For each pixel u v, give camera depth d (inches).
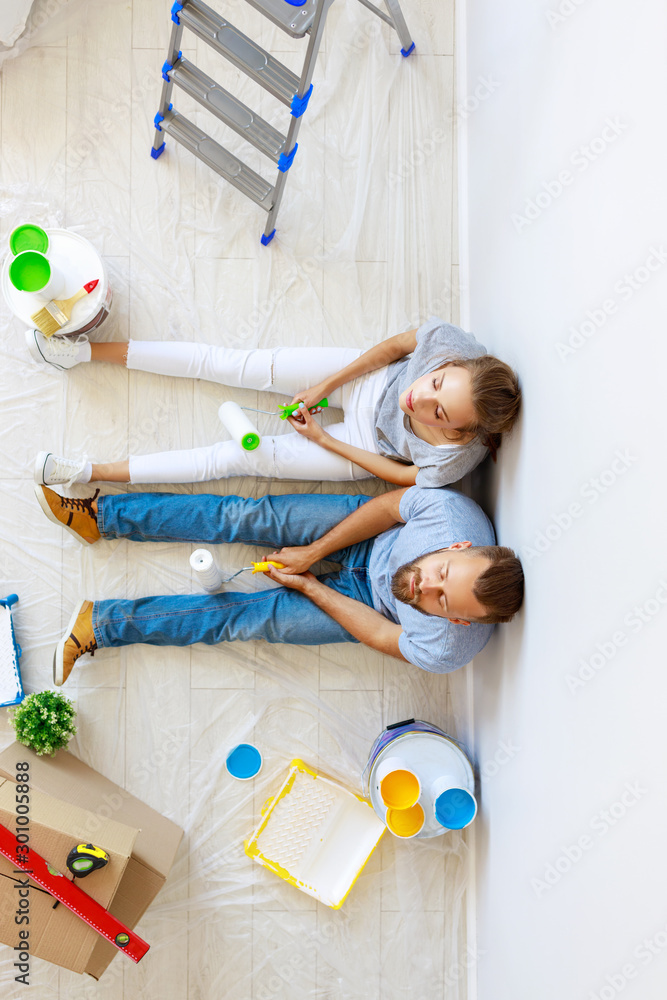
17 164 69.2
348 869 66.2
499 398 51.6
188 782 68.4
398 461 64.8
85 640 63.9
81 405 69.1
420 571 53.2
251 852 66.5
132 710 68.4
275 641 65.6
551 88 47.8
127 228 69.7
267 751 69.0
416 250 71.3
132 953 52.6
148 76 70.2
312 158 70.7
